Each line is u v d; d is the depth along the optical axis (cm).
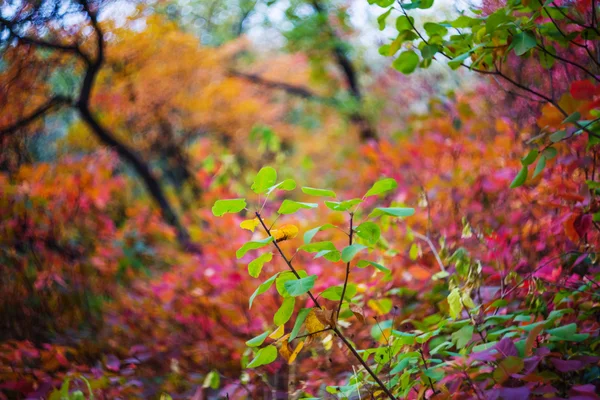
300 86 1021
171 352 339
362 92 907
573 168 228
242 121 802
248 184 565
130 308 391
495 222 303
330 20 911
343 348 252
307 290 148
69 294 402
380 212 157
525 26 198
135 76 650
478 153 356
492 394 149
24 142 467
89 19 486
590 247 222
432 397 167
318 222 407
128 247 478
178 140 732
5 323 366
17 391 266
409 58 215
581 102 197
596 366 188
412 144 447
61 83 562
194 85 730
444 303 235
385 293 277
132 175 762
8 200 402
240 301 348
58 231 427
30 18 428
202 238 434
